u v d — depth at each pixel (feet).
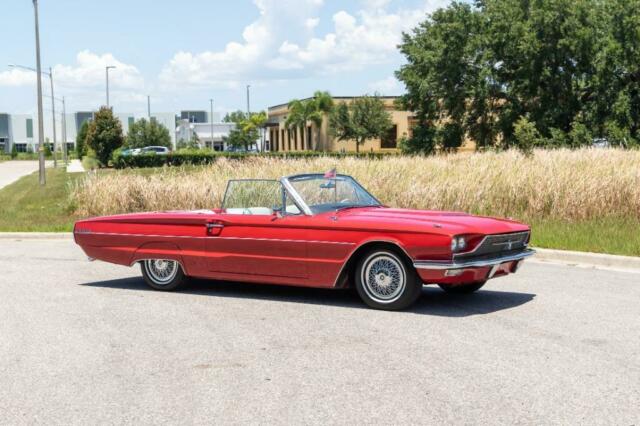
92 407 15.81
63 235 51.44
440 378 17.38
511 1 146.72
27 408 15.83
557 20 139.74
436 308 25.50
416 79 153.17
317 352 19.88
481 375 17.56
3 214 69.21
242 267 27.20
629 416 14.75
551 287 29.45
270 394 16.43
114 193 67.77
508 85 149.48
